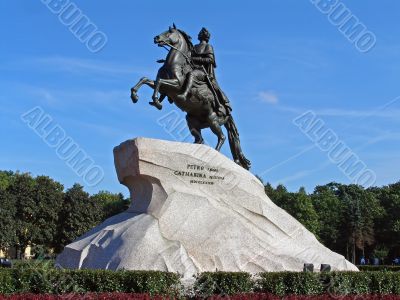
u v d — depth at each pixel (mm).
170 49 16016
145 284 10609
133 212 14336
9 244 47344
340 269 14836
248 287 11406
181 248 13094
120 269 11461
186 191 14086
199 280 11227
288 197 54688
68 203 51438
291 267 14305
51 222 50438
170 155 14141
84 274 10812
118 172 14641
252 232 14367
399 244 56219
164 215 13562
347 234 55125
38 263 11805
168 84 15352
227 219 14117
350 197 57688
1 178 60406
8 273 10602
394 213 56812
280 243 14984
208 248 13641
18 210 49375
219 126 17031
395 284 12734
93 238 13703
